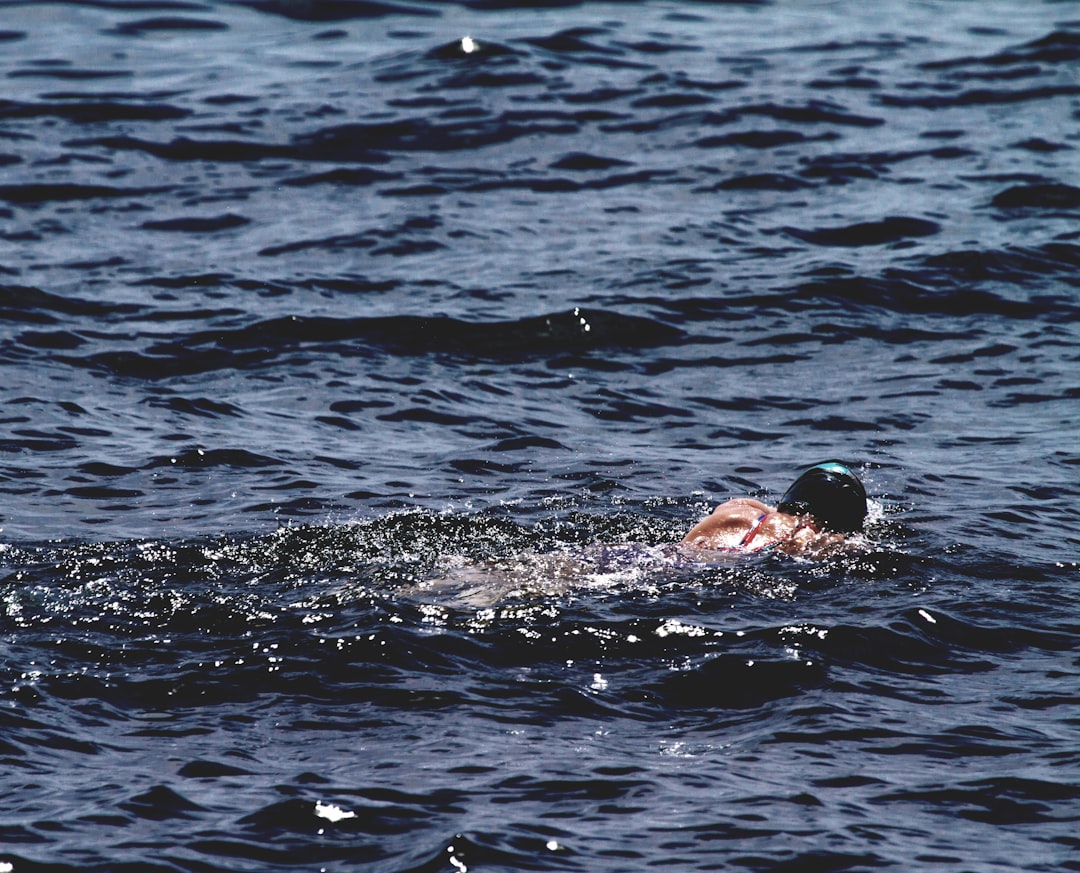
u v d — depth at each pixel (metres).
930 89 62.75
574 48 69.00
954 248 45.44
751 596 22.89
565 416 34.72
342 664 20.31
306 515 27.52
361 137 56.75
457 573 23.69
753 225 48.12
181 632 21.38
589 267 44.41
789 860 15.66
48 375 35.84
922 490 29.31
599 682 20.00
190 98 61.50
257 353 38.09
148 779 17.30
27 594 22.70
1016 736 18.59
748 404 35.69
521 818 16.45
